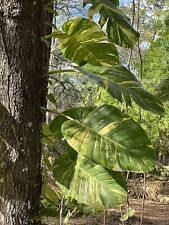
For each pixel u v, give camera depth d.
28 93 1.43
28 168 1.43
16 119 1.42
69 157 1.55
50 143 1.61
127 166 1.35
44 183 1.83
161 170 9.18
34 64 1.44
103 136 1.41
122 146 1.38
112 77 1.52
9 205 1.42
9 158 1.42
